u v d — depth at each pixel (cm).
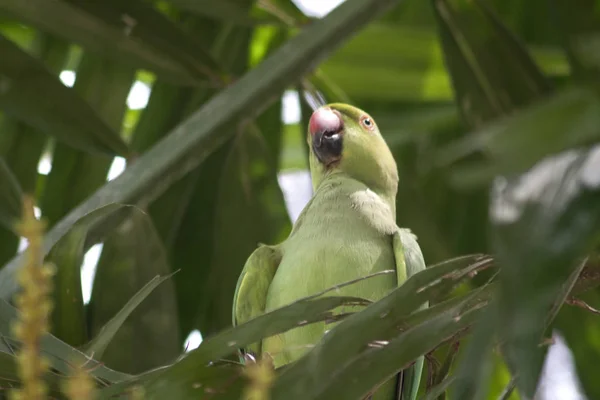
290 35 753
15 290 493
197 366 341
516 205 232
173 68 608
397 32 752
